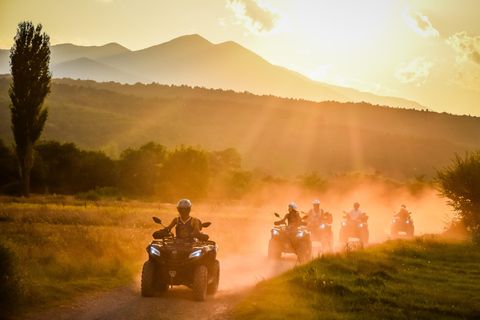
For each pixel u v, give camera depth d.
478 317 12.34
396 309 12.51
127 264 18.91
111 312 11.77
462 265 21.44
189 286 14.34
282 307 12.45
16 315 10.95
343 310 12.39
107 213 44.19
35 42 77.00
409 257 23.52
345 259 19.84
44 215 39.38
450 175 37.41
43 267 16.47
